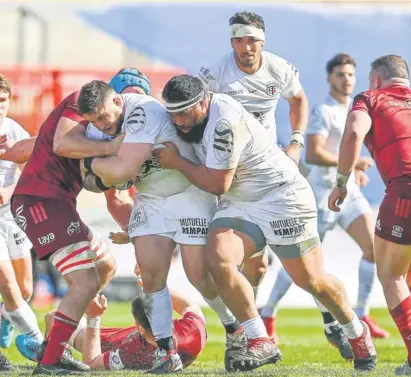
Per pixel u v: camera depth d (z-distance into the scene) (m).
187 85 21.14
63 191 22.38
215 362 27.84
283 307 50.47
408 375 21.41
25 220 22.34
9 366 24.69
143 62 66.88
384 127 22.30
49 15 63.97
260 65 27.91
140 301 23.06
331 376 21.39
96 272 22.34
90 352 24.30
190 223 22.59
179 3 59.41
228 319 23.09
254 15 27.31
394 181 22.00
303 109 29.47
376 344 33.28
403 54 58.06
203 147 21.83
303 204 22.50
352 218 33.81
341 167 22.56
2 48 70.94
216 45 59.53
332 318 27.11
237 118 21.55
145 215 22.66
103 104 21.33
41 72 61.28
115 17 60.19
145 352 23.95
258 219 22.39
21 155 24.45
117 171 21.36
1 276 25.95
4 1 63.62
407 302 21.91
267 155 22.28
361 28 58.03
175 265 48.16
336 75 35.06
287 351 31.52
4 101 27.02
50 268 49.53
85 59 70.88
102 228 50.34
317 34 57.91
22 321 26.22
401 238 21.72
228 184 21.62
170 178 22.52
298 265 22.69
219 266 21.69
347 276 49.56
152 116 21.69
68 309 21.80
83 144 21.73
